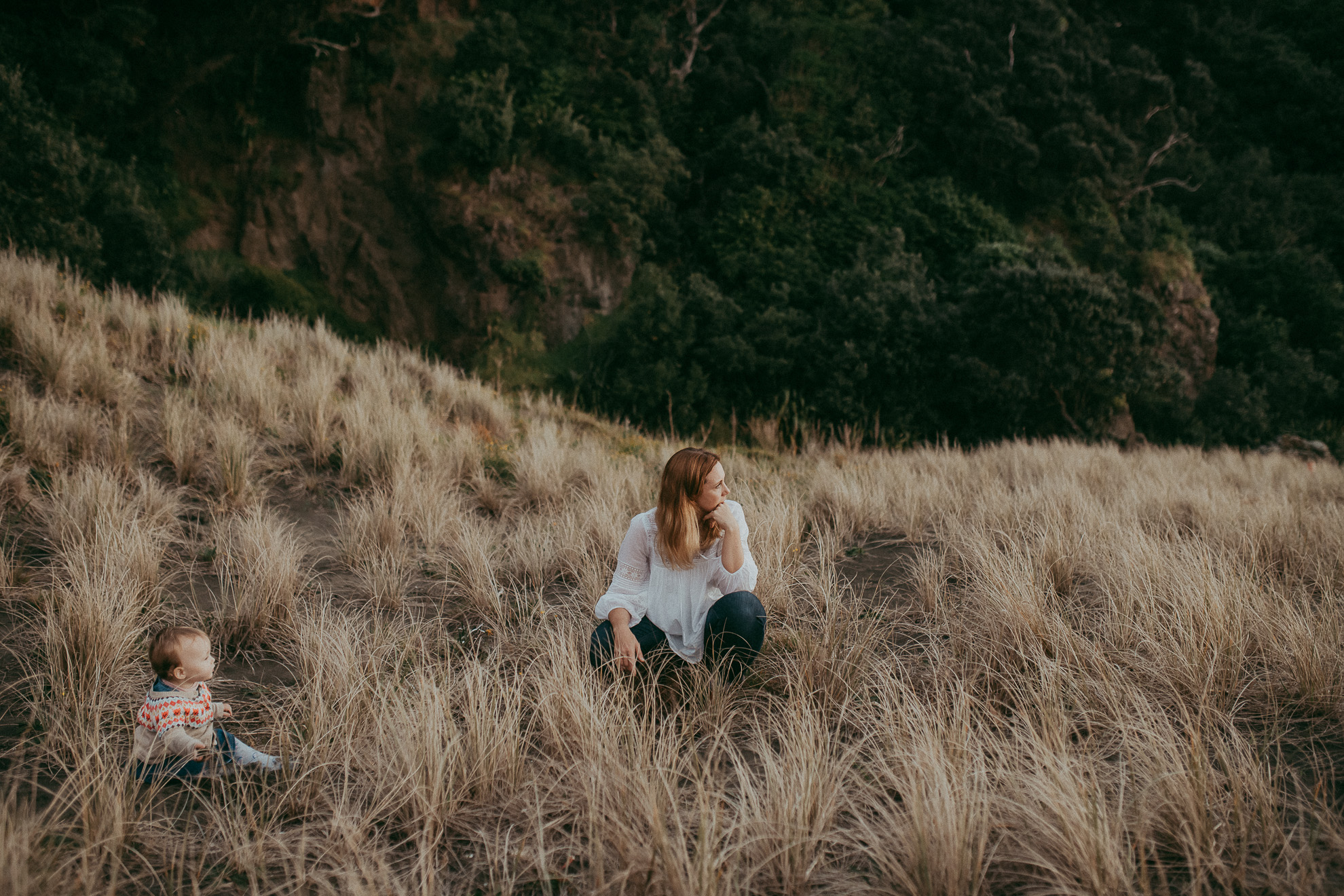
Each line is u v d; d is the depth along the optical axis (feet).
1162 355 85.92
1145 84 101.96
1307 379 86.58
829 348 70.74
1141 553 12.58
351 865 6.66
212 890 6.50
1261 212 102.58
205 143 80.02
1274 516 15.74
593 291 79.71
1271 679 9.02
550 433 25.62
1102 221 92.38
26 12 65.51
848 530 17.74
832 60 96.17
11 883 5.78
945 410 71.36
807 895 6.41
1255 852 6.43
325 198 81.41
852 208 86.43
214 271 75.72
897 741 7.81
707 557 9.87
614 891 6.40
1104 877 5.98
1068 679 9.05
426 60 84.64
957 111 92.43
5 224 51.60
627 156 81.66
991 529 16.35
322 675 9.80
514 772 7.91
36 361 20.51
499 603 12.69
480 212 78.18
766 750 7.77
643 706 9.24
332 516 17.70
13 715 8.98
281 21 75.31
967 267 82.84
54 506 14.25
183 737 7.82
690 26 93.76
